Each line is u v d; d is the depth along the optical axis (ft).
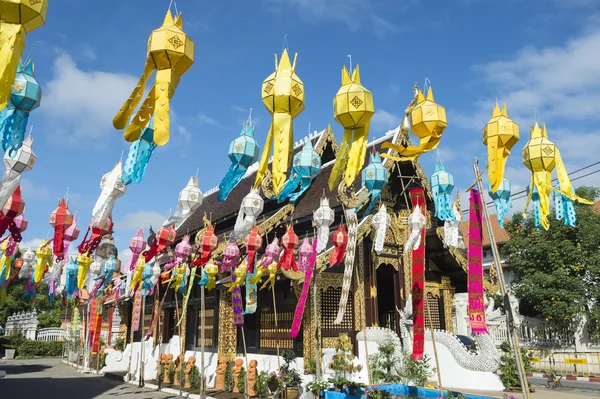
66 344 147.13
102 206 31.01
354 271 63.00
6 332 180.75
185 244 55.62
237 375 61.72
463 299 94.07
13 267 64.13
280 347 63.72
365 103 26.25
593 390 68.33
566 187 33.35
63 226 44.60
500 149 31.30
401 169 69.41
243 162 30.22
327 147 81.61
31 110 23.56
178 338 83.97
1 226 38.40
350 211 51.24
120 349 107.96
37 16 19.22
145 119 23.20
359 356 59.36
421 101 29.17
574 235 96.27
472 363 56.34
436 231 69.87
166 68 23.65
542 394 62.39
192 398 61.46
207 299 76.84
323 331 58.75
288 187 34.73
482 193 33.40
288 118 26.17
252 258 50.72
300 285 56.80
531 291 96.73
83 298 102.06
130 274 67.72
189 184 36.94
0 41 18.74
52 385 81.61
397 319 66.85
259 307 68.85
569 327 98.84
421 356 40.68
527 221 105.81
